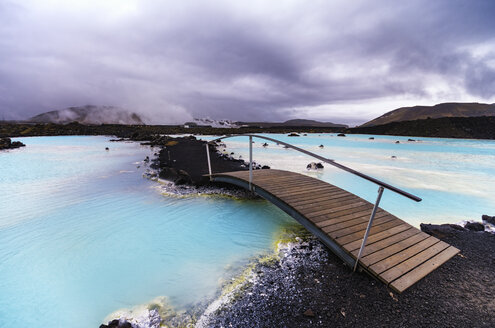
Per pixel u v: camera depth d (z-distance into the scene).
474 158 18.88
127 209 6.79
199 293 3.46
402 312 2.90
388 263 3.47
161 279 3.84
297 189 6.18
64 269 4.14
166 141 26.08
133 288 3.64
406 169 13.66
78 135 38.75
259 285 3.54
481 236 4.98
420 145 30.97
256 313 2.98
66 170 11.86
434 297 3.14
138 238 5.20
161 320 2.96
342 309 2.98
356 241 3.93
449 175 12.14
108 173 11.21
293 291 3.35
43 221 6.04
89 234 5.39
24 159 15.09
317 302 3.11
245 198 7.68
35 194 8.05
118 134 38.19
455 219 6.44
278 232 5.39
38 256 4.54
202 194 8.05
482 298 3.14
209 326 2.82
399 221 4.64
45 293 3.57
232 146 25.64
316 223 4.39
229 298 3.30
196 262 4.28
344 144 30.56
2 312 3.22
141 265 4.23
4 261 4.37
